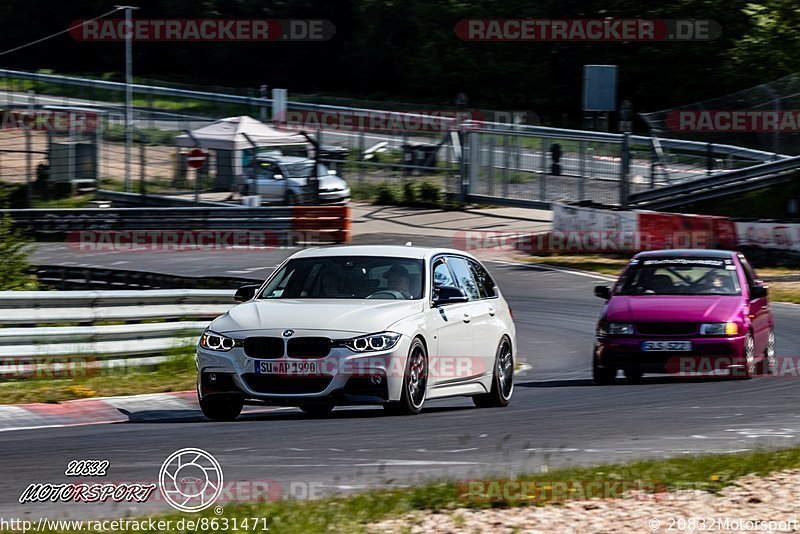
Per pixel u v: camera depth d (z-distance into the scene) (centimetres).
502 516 2108
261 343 3488
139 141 17462
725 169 13362
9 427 3588
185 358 5122
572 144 14175
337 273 3853
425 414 3772
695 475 2450
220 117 19075
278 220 11931
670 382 4891
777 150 13512
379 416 3675
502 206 14938
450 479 2477
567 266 10712
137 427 3553
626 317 4809
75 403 4112
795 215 12156
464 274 4147
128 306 5175
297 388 3466
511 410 4009
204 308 5575
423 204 15250
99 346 4881
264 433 3312
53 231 12331
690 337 4722
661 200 13362
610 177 13862
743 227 10538
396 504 2178
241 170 14925
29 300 4734
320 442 3112
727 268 5150
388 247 4022
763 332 5150
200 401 3656
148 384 4569
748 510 2170
